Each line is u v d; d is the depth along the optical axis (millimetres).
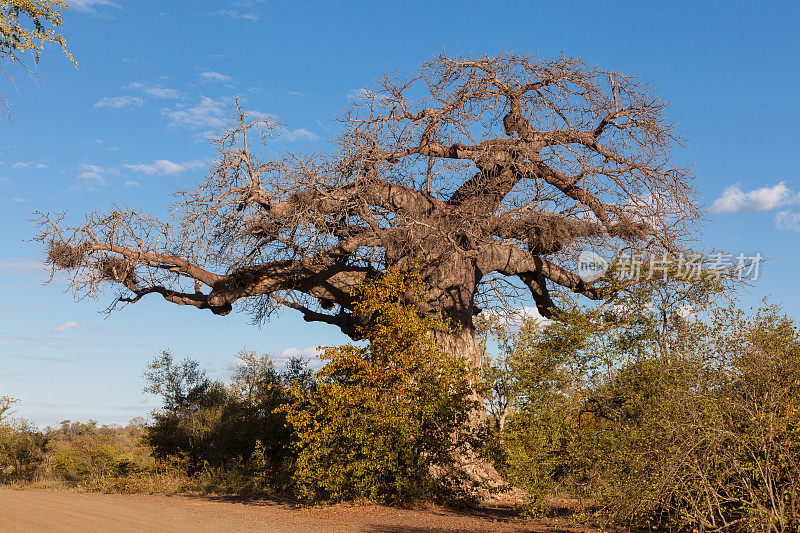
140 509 12297
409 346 12789
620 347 12227
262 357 22797
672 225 16938
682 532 8992
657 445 8422
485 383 13938
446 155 16938
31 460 24594
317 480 13508
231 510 12445
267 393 21375
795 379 7887
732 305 9703
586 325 12203
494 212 16484
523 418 11617
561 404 11406
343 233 16422
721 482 7746
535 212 15844
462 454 13273
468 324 17281
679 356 10258
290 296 19828
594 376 11844
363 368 12609
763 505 7590
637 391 11047
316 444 12586
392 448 12555
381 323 13016
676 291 12781
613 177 16812
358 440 12211
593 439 10398
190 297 18609
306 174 15336
